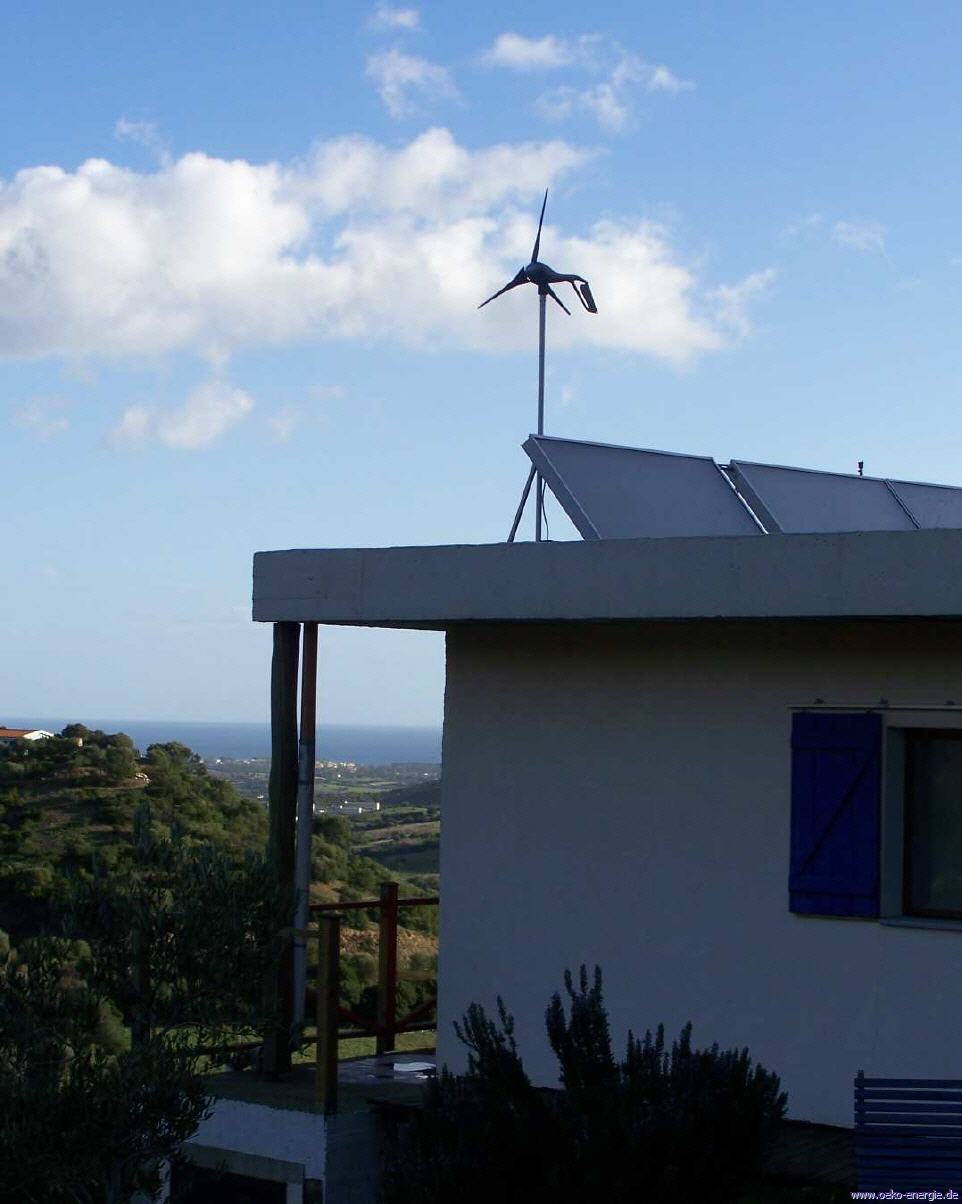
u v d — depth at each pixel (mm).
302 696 9570
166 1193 9055
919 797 8586
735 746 8891
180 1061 7562
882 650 8445
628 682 9273
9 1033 7340
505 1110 7395
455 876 9781
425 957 20672
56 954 7680
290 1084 9164
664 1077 7379
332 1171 8523
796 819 8594
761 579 7984
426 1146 7586
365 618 9180
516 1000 9492
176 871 8031
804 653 8688
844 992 8430
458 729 9859
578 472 9406
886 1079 7691
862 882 8375
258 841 30844
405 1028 10477
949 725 8242
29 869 24953
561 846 9430
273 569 9523
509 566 8758
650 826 9133
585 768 9383
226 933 7773
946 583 7488
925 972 8195
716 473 10547
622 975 9148
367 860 31078
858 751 8453
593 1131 6980
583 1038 7539
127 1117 7250
